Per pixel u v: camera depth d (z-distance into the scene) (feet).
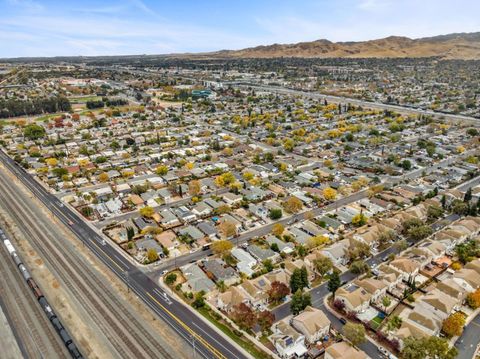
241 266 399.85
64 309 333.01
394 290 361.10
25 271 380.78
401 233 470.39
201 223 494.59
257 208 530.27
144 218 517.55
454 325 298.15
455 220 501.97
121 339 296.92
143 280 379.55
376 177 642.63
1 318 320.09
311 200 568.41
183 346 290.35
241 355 283.18
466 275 361.71
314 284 373.81
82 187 634.02
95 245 449.89
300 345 288.10
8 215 533.55
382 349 287.48
